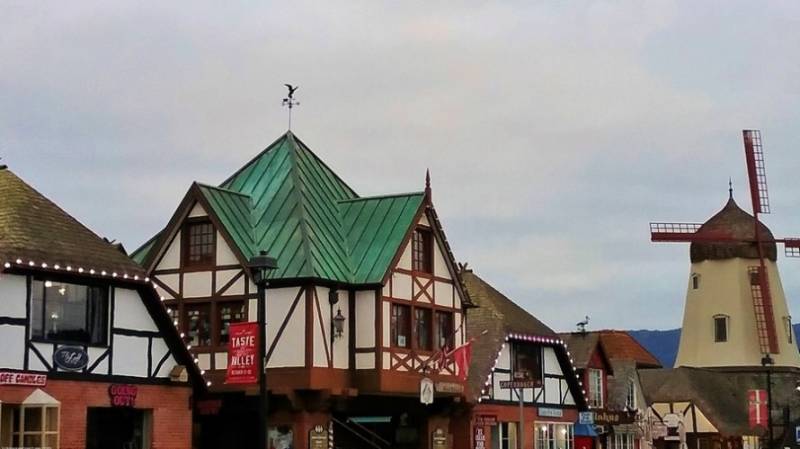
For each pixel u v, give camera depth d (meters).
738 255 71.81
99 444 28.31
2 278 24.97
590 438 46.03
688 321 73.31
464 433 38.25
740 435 57.47
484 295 42.28
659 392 58.91
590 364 46.59
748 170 72.56
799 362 72.94
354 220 35.56
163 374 28.33
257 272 22.78
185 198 33.88
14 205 27.03
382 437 37.56
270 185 35.94
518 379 33.41
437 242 35.81
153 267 34.06
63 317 26.27
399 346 33.56
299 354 31.89
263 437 22.14
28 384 25.14
